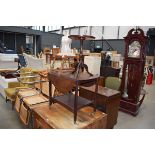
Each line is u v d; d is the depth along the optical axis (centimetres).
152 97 483
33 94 300
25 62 513
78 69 192
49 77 215
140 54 333
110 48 1149
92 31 1277
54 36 1327
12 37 1216
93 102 214
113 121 265
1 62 1012
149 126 298
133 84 346
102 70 454
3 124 278
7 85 367
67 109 217
